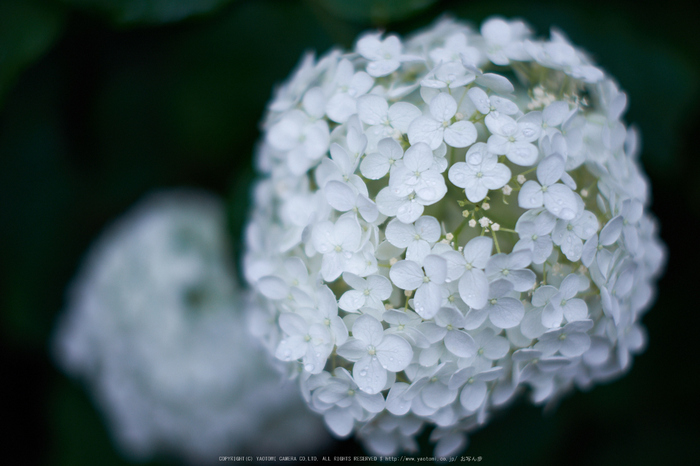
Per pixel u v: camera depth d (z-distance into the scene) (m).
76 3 0.69
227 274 0.75
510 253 0.57
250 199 0.73
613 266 0.59
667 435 0.73
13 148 0.78
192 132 0.77
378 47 0.62
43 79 0.77
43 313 0.81
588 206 0.60
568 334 0.58
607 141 0.60
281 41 0.75
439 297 0.57
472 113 0.59
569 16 0.72
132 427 0.75
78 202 0.81
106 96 0.78
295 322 0.59
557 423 0.74
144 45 0.76
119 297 0.75
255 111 0.76
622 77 0.72
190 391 0.73
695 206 0.72
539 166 0.57
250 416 0.74
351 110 0.60
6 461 0.81
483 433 0.74
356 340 0.58
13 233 0.80
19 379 0.83
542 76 0.62
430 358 0.58
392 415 0.60
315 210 0.60
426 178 0.58
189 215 0.78
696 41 0.72
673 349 0.73
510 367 0.60
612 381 0.74
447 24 0.65
